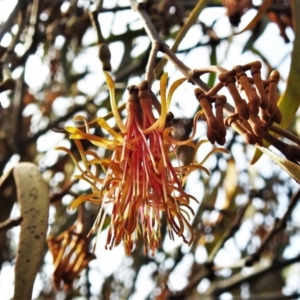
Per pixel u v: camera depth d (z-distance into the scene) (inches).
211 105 7.5
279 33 14.9
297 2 9.1
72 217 18.9
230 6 12.7
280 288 22.7
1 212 12.4
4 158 19.4
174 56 9.1
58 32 19.0
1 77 12.1
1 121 20.0
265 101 7.2
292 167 7.5
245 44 18.1
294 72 8.9
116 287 24.1
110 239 8.2
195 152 8.3
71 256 12.3
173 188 8.2
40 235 9.8
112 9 18.6
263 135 7.3
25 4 13.8
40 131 20.1
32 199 10.3
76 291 22.9
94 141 8.3
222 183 20.6
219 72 8.1
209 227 20.5
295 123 17.5
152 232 8.2
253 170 20.8
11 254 23.2
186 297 19.2
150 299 22.6
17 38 13.2
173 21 17.2
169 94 8.0
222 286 20.0
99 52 10.3
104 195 8.3
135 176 8.2
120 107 9.3
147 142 8.2
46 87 23.9
